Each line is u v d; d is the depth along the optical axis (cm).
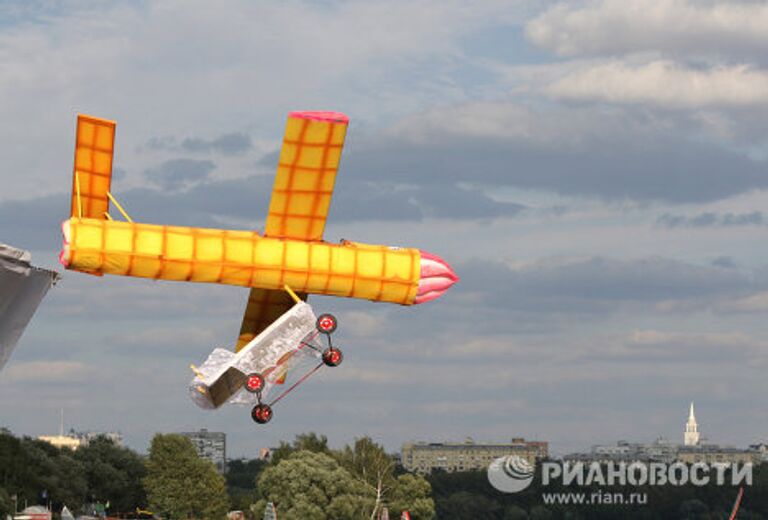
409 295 7538
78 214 7050
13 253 4366
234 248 7169
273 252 7219
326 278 7338
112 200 7112
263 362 7025
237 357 7000
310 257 7294
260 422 7094
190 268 7088
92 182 7075
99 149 7006
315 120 6681
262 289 7831
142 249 6988
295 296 7250
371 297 7500
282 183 7025
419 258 7569
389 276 7462
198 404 7188
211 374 6975
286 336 7081
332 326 7156
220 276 7169
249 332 8088
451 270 7706
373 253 7475
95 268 6969
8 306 4491
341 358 7181
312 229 7306
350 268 7381
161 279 7088
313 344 7175
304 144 6825
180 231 7125
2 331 4506
